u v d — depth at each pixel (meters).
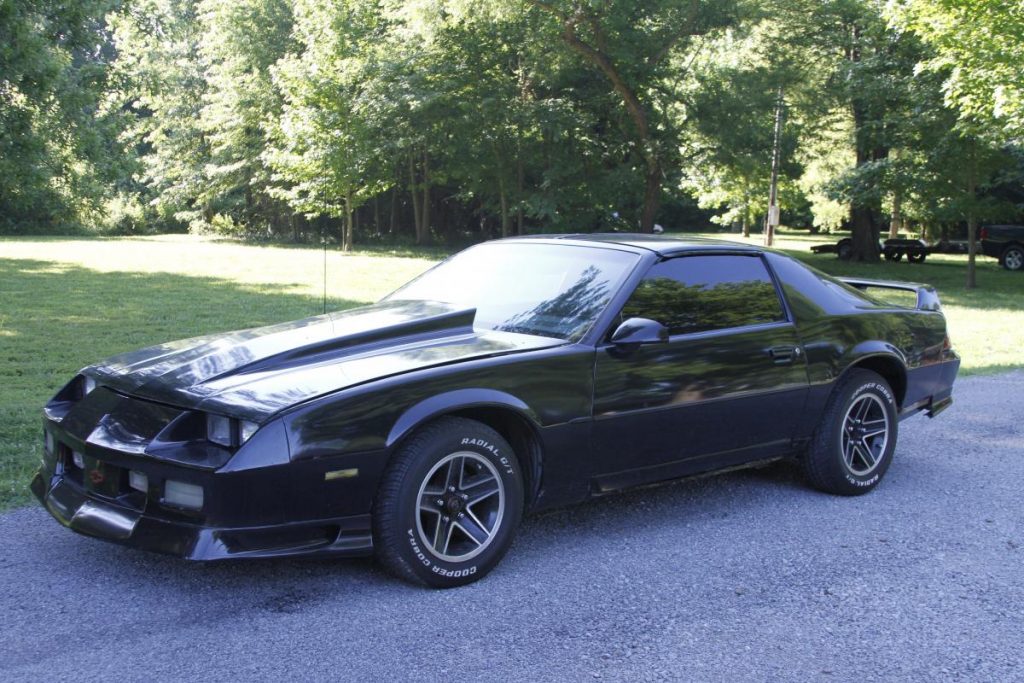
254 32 41.25
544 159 30.64
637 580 3.84
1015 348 11.75
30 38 11.99
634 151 29.64
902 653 3.25
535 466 4.02
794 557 4.17
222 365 3.74
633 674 3.02
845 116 29.31
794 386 4.84
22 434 5.73
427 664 3.04
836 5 26.27
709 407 4.49
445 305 4.47
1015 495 5.27
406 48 30.25
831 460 5.06
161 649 3.08
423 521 3.69
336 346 3.88
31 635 3.15
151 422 3.48
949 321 15.03
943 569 4.07
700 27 26.19
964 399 8.21
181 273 20.73
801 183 37.81
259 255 29.47
